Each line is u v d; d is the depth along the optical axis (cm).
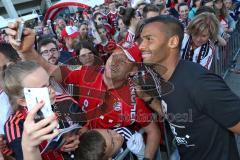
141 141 185
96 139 153
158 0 633
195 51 290
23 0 4300
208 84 141
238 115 140
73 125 145
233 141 161
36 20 1658
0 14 4084
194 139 158
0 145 155
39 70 132
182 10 534
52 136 106
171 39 146
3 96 174
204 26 273
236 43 529
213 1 479
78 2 1468
